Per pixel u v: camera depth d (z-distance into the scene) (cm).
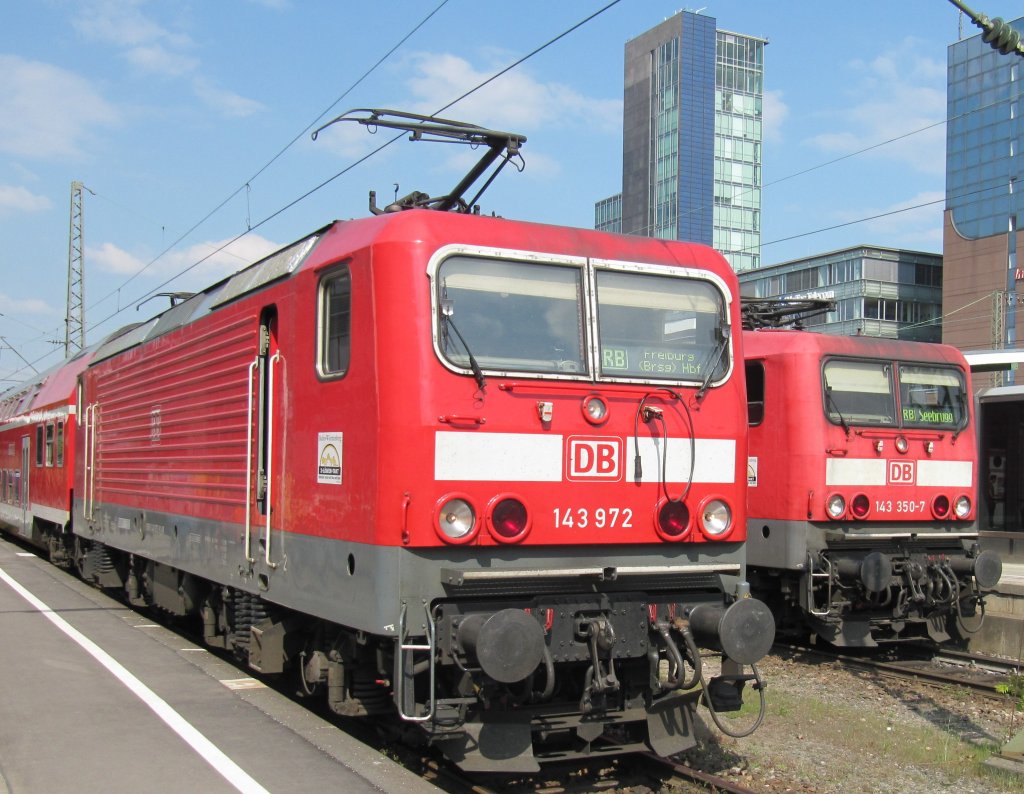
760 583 1230
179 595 1034
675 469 646
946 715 878
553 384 612
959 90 6053
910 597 1130
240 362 810
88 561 1451
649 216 9194
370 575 581
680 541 646
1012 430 1728
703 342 678
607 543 621
